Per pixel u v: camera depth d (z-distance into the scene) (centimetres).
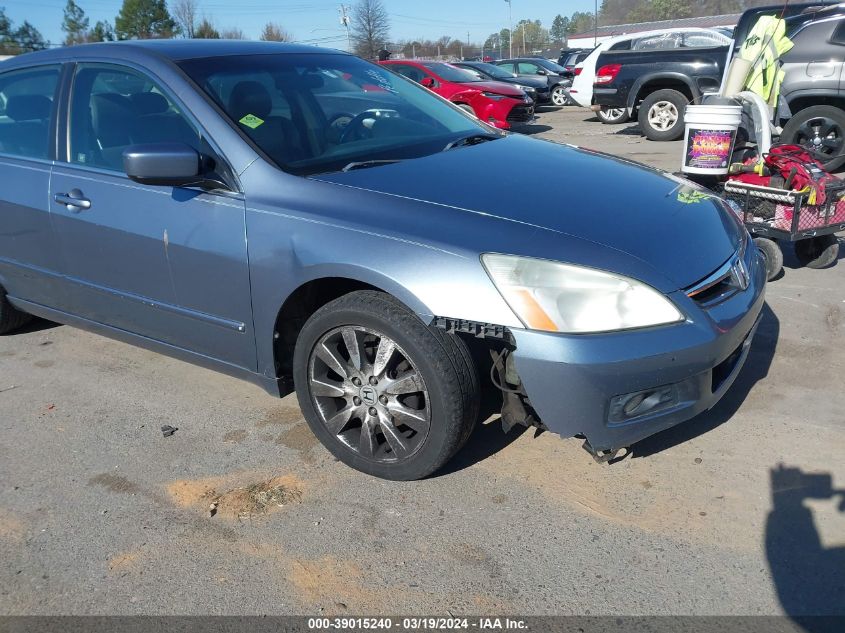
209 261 304
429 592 237
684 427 321
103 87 350
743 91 561
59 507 288
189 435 336
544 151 350
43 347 442
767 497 273
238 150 301
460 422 266
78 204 346
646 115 1198
